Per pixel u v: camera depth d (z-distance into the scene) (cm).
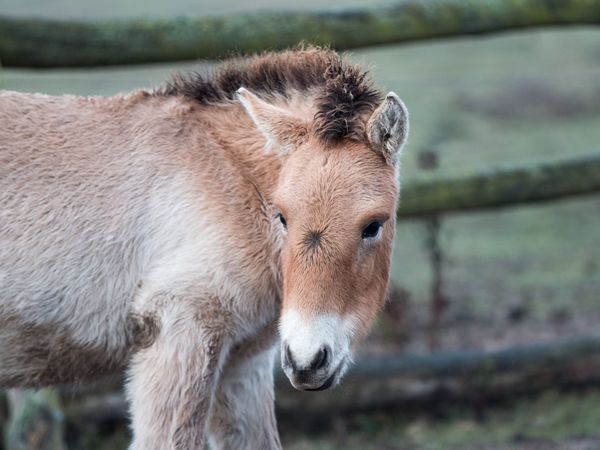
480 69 2353
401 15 1032
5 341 636
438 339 1148
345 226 571
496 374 1052
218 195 631
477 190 1065
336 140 594
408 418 1046
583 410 1048
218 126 654
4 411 931
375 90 633
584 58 2444
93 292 632
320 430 1027
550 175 1078
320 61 663
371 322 623
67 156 636
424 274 1409
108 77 2023
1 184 627
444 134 1958
